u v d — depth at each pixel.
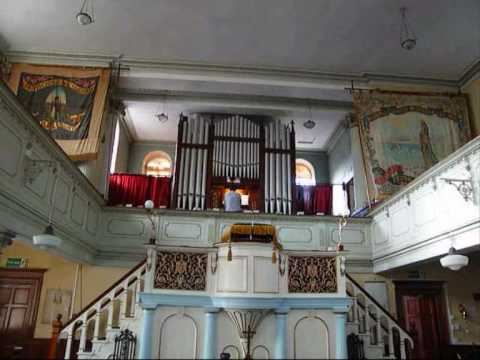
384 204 10.25
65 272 10.47
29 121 6.44
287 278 7.16
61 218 8.09
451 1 9.23
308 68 11.80
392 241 9.85
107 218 10.87
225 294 6.79
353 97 11.91
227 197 11.48
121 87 12.17
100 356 6.98
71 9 9.68
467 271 11.04
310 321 7.05
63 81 11.00
